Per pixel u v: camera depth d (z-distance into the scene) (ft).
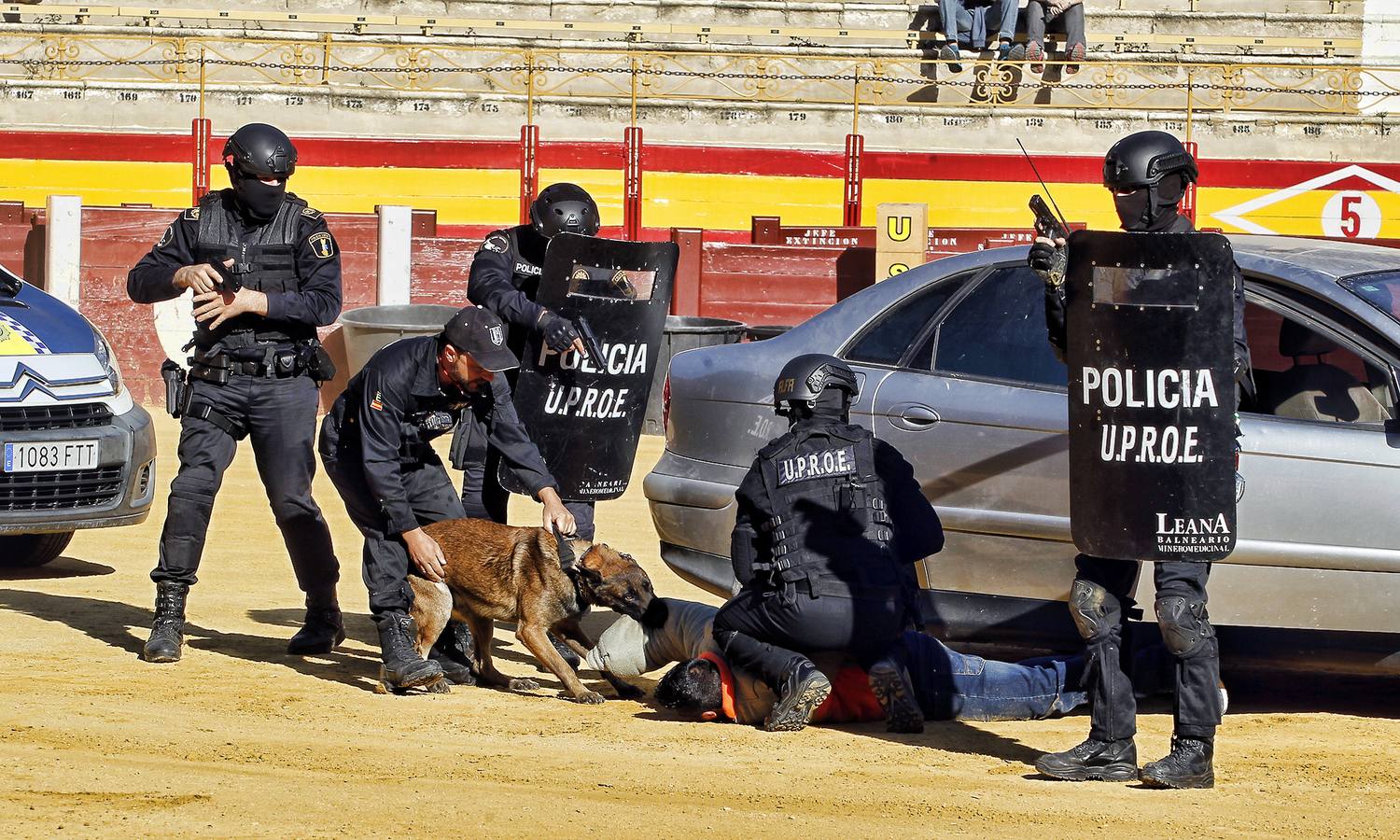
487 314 44.32
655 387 131.44
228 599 60.85
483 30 185.06
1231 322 34.78
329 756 37.50
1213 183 168.14
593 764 37.65
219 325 49.03
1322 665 43.16
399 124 166.81
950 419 47.21
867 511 41.52
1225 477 34.99
